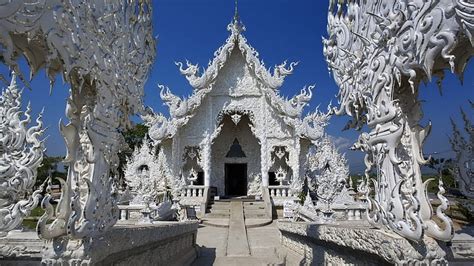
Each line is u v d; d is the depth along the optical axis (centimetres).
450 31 345
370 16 470
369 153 472
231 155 2953
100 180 412
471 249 454
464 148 676
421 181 402
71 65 352
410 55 387
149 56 594
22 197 729
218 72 2617
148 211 1088
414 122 436
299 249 893
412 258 367
